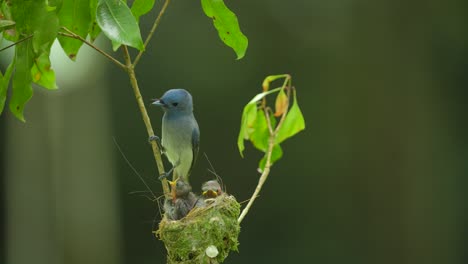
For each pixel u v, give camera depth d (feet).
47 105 55.06
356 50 57.82
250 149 62.75
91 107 57.11
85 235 57.41
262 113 23.29
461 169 59.36
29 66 18.17
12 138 55.52
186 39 61.87
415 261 56.95
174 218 20.67
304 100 62.03
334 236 61.72
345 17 58.80
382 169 57.31
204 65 62.08
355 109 58.18
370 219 57.93
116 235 59.67
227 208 20.13
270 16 61.93
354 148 58.34
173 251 19.54
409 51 56.54
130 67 18.81
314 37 61.31
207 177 62.34
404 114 56.80
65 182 57.00
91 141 57.82
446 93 59.67
